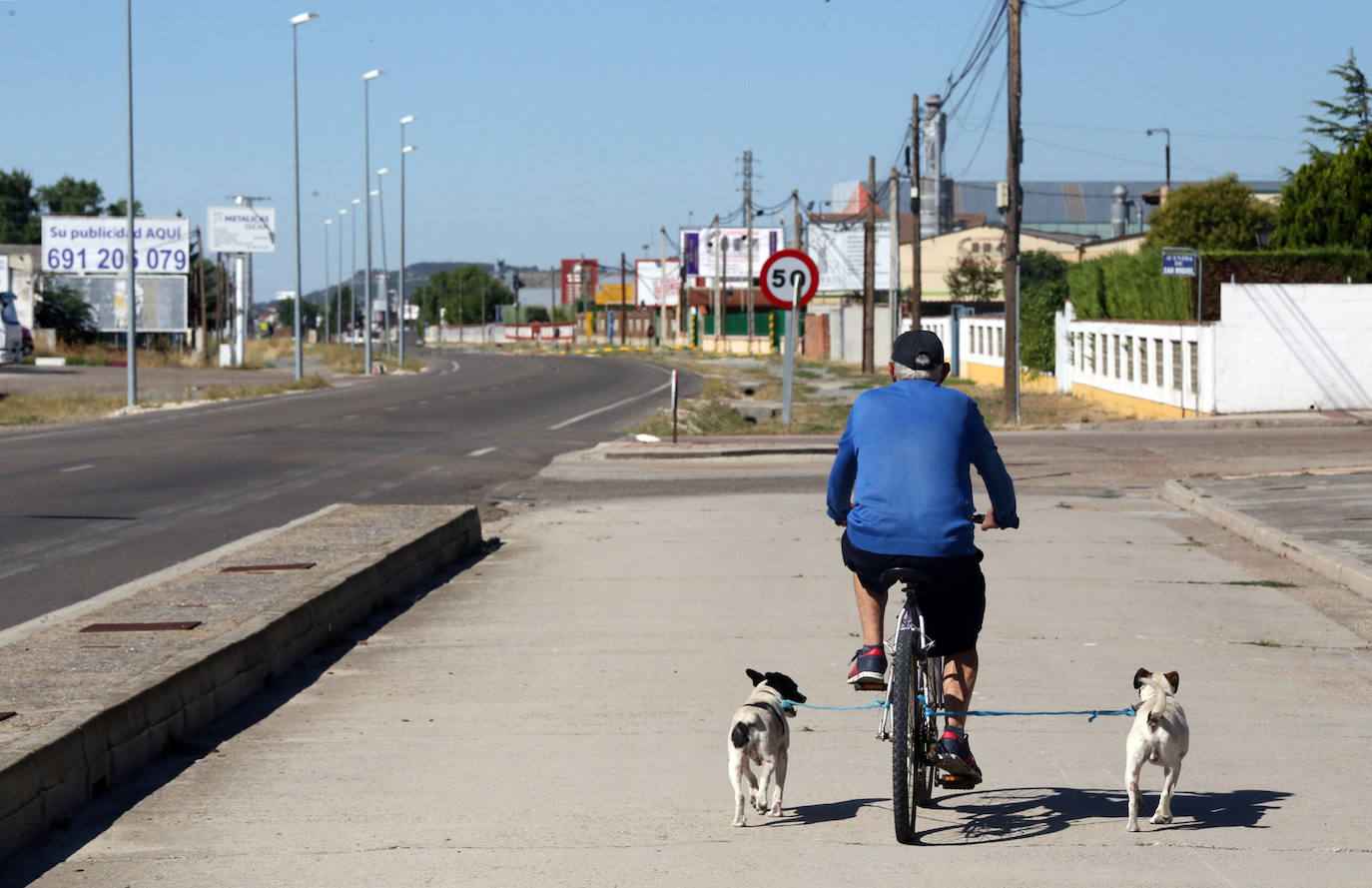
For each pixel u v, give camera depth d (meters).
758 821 7.04
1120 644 11.63
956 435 6.79
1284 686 10.13
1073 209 184.88
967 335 73.50
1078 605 13.42
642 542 18.23
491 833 6.91
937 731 6.98
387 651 11.66
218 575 12.89
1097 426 38.44
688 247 164.75
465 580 15.45
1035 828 6.87
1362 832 6.78
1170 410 41.47
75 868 6.47
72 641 9.90
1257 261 40.66
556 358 123.06
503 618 13.09
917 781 6.78
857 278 153.25
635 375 81.06
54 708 7.84
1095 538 18.20
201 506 21.81
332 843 6.78
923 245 133.12
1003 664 10.84
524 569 16.16
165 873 6.39
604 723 9.16
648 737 8.79
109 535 18.47
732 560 16.58
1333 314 38.81
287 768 8.17
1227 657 11.14
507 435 37.28
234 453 30.98
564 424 41.75
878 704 7.18
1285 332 38.78
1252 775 7.84
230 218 98.88
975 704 9.55
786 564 16.25
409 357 126.38
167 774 8.07
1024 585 14.57
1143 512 21.17
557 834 6.87
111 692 8.23
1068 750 8.45
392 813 7.26
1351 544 16.25
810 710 9.48
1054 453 31.34
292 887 6.17
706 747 8.53
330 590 12.11
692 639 11.96
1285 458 28.88
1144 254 46.09
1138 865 6.30
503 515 21.56
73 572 15.50
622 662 11.08
